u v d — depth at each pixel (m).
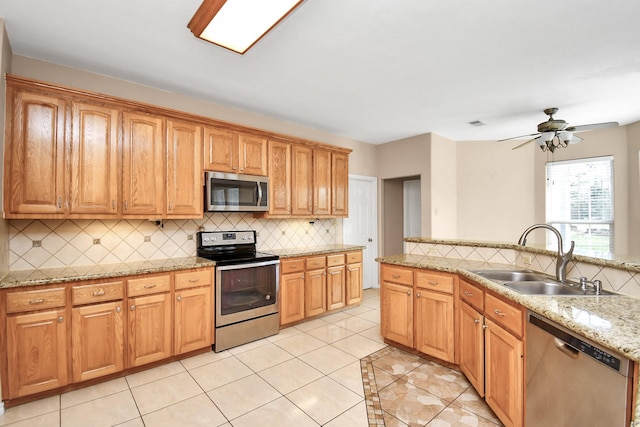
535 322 1.56
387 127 4.47
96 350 2.29
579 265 2.01
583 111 3.77
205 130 3.07
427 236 4.77
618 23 2.03
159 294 2.58
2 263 2.16
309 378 2.43
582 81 2.92
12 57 2.37
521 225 5.16
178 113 2.85
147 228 3.02
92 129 2.44
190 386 2.30
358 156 5.18
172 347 2.64
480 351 2.11
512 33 2.14
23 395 2.03
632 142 4.25
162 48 2.34
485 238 5.30
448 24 2.04
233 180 3.23
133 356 2.44
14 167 2.15
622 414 1.06
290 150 3.83
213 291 2.89
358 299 4.30
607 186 4.51
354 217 5.19
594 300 1.60
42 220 2.52
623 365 1.05
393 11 1.90
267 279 3.28
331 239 4.78
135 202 2.64
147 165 2.71
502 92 3.20
